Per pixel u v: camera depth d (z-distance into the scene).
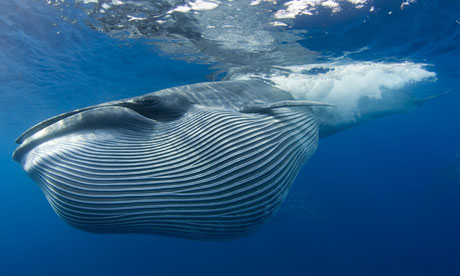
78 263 30.00
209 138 4.04
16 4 7.88
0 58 11.62
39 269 30.45
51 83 15.19
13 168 59.19
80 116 4.05
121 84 15.88
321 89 9.80
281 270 21.64
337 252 24.17
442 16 8.46
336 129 9.88
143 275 24.31
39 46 10.65
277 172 4.15
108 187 3.67
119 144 4.04
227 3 7.62
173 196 3.75
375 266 22.05
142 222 3.77
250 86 6.54
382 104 11.39
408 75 15.26
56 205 3.72
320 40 9.76
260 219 4.07
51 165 3.73
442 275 20.58
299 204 24.69
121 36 9.84
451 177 27.47
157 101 4.77
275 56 11.08
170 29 9.27
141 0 7.59
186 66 12.83
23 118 24.33
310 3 7.62
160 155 4.04
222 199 3.79
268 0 7.46
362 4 7.74
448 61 13.83
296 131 5.04
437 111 45.53
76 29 9.34
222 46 10.52
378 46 10.40
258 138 4.18
